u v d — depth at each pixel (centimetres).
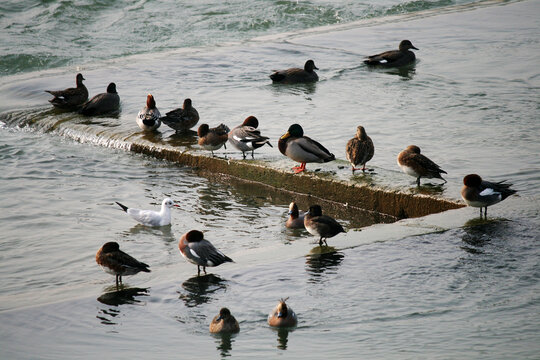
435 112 2292
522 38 3278
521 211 1448
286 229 1558
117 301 1144
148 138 2170
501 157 1838
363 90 2595
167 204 1605
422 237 1345
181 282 1205
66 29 3741
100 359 955
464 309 1062
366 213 1658
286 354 952
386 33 3522
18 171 1980
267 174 1853
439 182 1659
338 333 1005
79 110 2433
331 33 3556
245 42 3422
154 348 986
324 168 1811
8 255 1434
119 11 4062
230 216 1656
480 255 1249
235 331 1023
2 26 3728
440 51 3134
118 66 3012
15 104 2588
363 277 1183
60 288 1255
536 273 1174
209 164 1980
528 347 944
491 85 2575
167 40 3609
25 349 990
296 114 2314
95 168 2016
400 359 923
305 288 1151
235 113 2342
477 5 4162
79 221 1628
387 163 1839
